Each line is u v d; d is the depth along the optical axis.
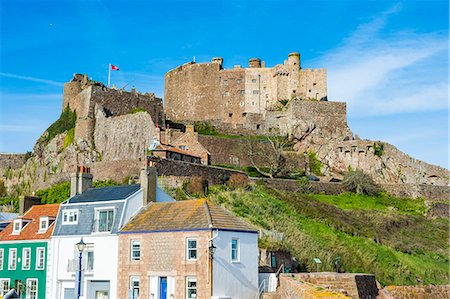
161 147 81.06
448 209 95.56
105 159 97.88
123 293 42.81
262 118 124.19
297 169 108.88
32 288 48.12
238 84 131.25
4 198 94.00
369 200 94.62
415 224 85.56
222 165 100.25
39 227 49.78
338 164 112.31
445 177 112.25
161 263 41.56
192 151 90.88
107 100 105.00
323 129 118.81
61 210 48.41
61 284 46.59
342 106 120.94
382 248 69.19
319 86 128.88
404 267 65.00
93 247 45.25
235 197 72.12
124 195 46.56
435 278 64.81
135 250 43.19
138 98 108.69
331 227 70.69
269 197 76.94
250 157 105.94
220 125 123.31
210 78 132.50
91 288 44.72
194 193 71.31
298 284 30.56
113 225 44.75
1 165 112.50
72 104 111.50
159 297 41.38
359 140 113.69
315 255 58.00
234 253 41.84
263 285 43.59
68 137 105.00
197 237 40.50
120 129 97.56
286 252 53.50
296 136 116.38
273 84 131.00
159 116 110.69
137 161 78.44
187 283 40.44
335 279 37.62
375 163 111.62
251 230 43.47
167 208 44.66
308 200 82.38
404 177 112.25
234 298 40.94
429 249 74.00
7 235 51.34
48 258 47.38
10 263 49.97
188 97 134.00
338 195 94.69
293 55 130.50
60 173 88.81
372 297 39.47
